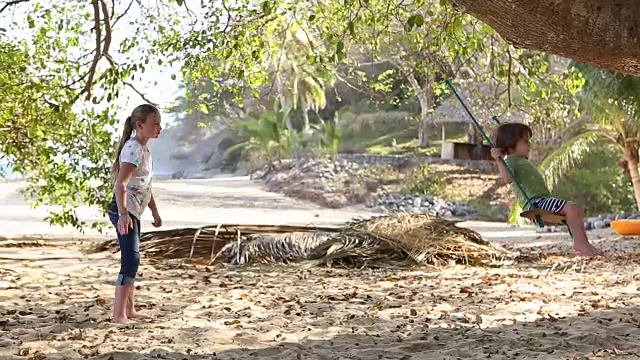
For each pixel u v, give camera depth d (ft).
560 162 77.46
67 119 41.88
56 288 31.01
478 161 131.95
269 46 42.01
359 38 39.32
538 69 43.75
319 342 21.15
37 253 46.26
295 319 24.76
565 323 23.77
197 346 20.27
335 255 42.70
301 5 41.04
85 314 24.86
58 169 45.34
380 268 41.83
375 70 115.03
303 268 41.50
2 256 44.04
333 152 141.59
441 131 172.65
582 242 24.04
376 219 47.47
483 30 37.93
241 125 155.63
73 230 68.39
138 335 21.43
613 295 30.40
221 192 128.06
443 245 44.70
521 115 106.22
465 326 23.43
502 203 113.29
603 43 15.96
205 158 210.79
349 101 196.65
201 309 26.53
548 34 15.97
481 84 97.71
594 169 112.37
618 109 71.00
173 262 42.47
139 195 22.91
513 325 23.63
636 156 78.13
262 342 21.01
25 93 42.11
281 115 156.04
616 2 15.92
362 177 127.34
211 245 45.34
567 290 32.12
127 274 23.29
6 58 41.63
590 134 77.87
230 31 39.37
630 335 21.86
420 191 120.98
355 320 24.53
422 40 40.22
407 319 24.80
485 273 40.01
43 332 21.70
